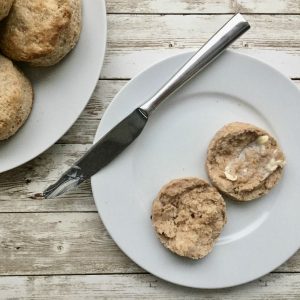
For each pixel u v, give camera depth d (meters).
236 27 0.25
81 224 0.27
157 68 0.25
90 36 0.25
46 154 0.27
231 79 0.26
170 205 0.25
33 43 0.24
